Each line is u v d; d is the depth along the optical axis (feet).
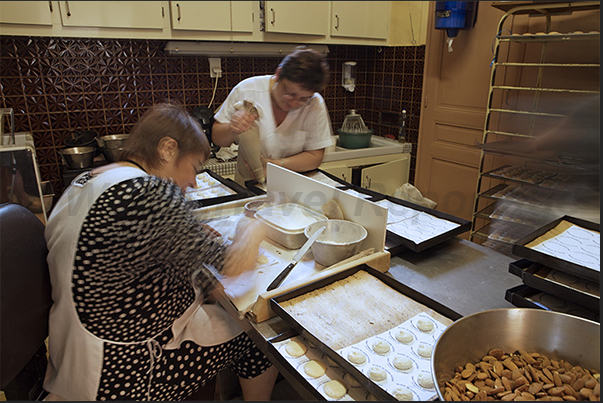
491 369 2.44
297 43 8.87
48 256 3.03
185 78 8.47
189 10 7.19
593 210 6.36
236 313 3.13
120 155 3.20
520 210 7.14
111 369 3.10
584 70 6.55
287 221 4.06
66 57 7.30
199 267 3.08
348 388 2.47
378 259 3.59
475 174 8.63
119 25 6.77
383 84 10.26
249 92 5.69
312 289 3.20
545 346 2.56
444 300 3.23
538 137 7.11
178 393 3.53
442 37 8.60
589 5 5.82
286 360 2.66
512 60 7.53
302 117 5.80
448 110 8.86
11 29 6.13
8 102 7.06
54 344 3.11
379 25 9.37
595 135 6.45
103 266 2.80
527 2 6.16
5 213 3.03
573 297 2.79
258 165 5.58
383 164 9.27
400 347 2.64
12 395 3.15
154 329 3.17
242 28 7.79
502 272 3.69
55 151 7.62
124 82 7.90
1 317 2.70
